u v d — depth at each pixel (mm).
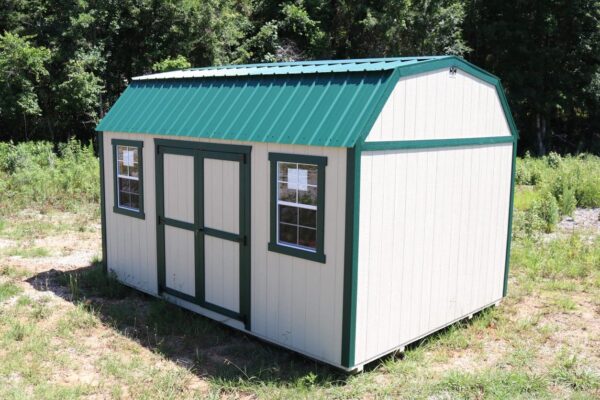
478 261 8039
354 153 5871
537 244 11922
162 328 7645
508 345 7277
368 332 6324
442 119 7066
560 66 31828
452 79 7156
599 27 30297
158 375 6332
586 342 7367
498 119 8141
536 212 13781
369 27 28344
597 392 6027
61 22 23812
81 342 7234
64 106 23953
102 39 24531
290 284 6672
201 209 7742
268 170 6785
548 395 5918
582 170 18750
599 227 13703
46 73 22703
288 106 6805
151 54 25172
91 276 9641
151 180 8578
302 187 6457
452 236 7469
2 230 13055
